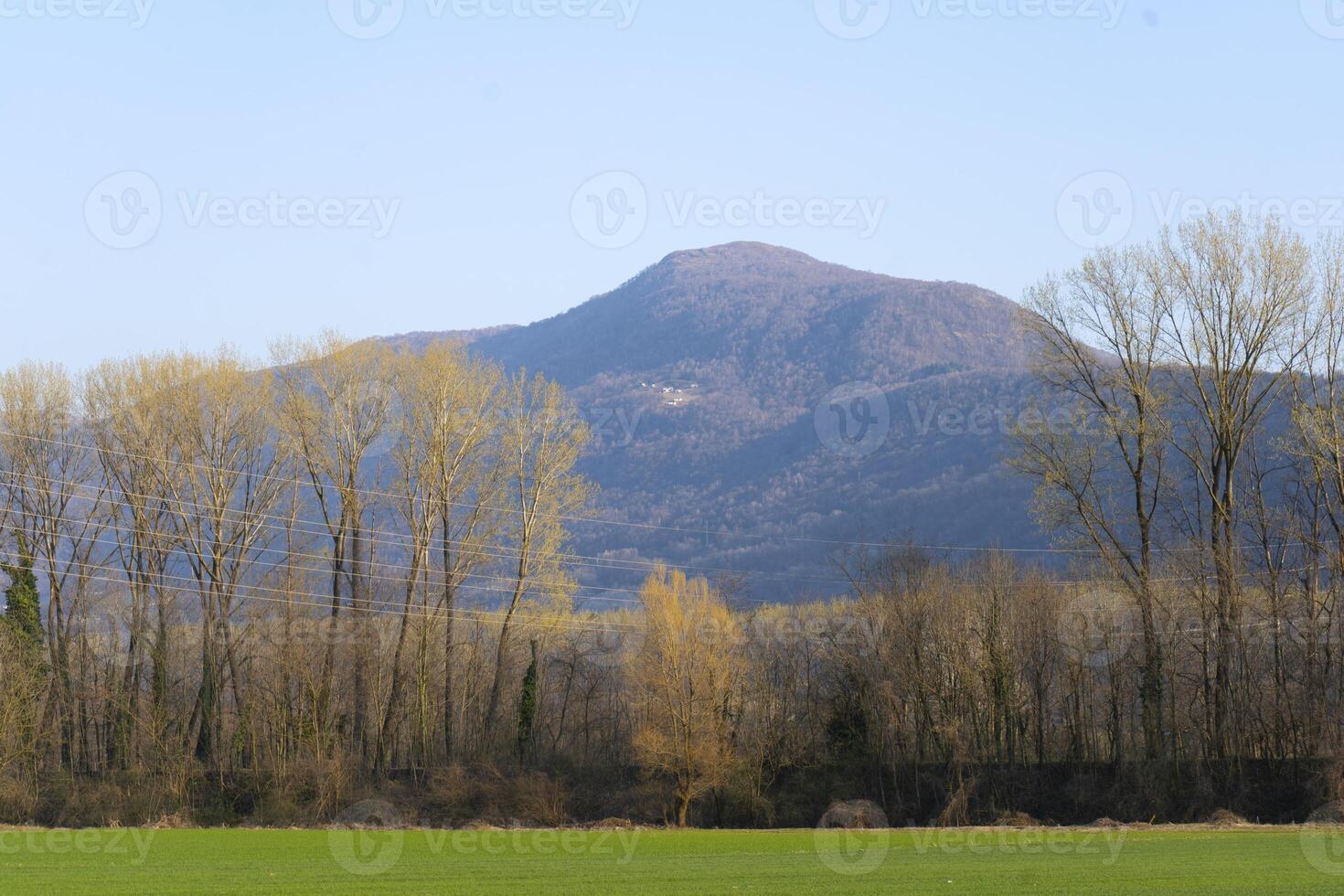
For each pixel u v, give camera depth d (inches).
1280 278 2687.0
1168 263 2728.8
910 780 2950.3
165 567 3065.9
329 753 2918.3
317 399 3090.6
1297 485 2792.8
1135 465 2751.0
